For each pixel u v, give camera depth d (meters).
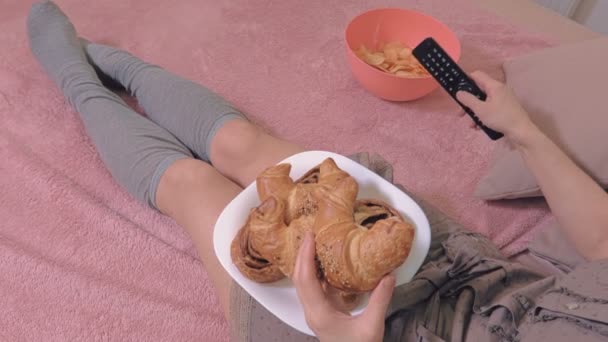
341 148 0.94
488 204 0.87
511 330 0.58
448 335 0.61
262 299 0.58
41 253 0.78
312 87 1.04
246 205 0.64
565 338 0.52
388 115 1.00
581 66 0.83
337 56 1.10
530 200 0.87
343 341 0.50
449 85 0.81
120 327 0.72
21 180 0.85
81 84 0.94
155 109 0.93
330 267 0.51
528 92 0.88
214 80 1.04
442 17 1.18
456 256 0.66
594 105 0.76
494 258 0.69
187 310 0.74
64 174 0.88
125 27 1.13
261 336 0.64
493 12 1.20
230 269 0.59
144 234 0.82
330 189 0.56
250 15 1.16
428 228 0.61
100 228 0.82
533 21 1.20
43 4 1.07
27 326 0.71
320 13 1.19
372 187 0.65
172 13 1.16
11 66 1.03
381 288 0.48
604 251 0.63
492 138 0.81
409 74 0.98
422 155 0.94
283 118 0.98
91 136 0.89
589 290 0.53
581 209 0.65
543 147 0.70
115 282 0.76
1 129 0.92
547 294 0.57
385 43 1.10
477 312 0.60
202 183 0.77
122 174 0.83
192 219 0.75
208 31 1.12
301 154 0.68
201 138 0.86
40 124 0.94
